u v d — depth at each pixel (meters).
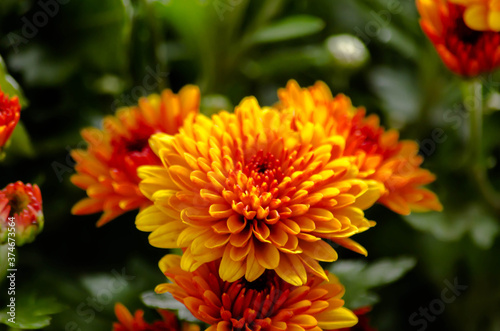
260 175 0.33
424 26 0.36
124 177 0.34
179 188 0.33
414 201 0.35
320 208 0.33
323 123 0.34
